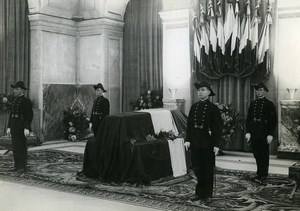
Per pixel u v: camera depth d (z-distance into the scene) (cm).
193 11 1165
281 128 996
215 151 596
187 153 816
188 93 1189
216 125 600
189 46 1177
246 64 1073
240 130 1098
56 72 1309
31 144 1077
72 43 1365
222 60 1113
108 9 1317
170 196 634
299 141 976
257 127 748
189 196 635
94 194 646
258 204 593
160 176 732
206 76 1139
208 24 1133
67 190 671
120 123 719
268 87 1054
